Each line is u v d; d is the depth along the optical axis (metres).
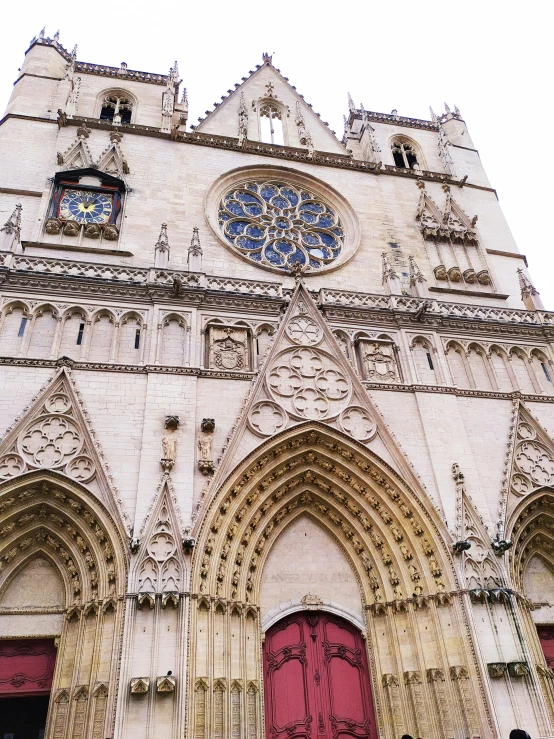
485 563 21.36
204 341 25.48
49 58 39.22
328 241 34.94
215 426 22.75
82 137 33.81
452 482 23.34
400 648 20.86
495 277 35.34
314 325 26.86
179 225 31.53
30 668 18.66
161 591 18.23
